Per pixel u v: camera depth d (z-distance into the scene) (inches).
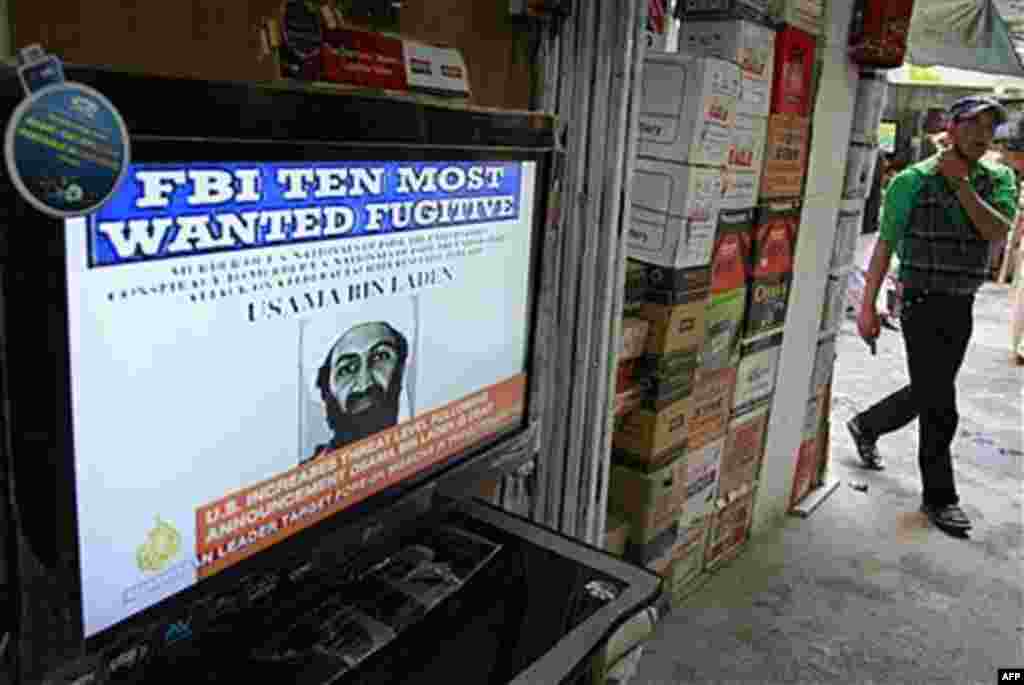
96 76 25.0
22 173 23.8
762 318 103.8
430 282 40.8
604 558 45.4
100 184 25.7
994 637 98.1
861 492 136.6
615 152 66.4
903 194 119.0
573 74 63.6
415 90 51.5
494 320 46.1
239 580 34.1
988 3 157.9
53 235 25.1
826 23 100.7
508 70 60.2
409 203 38.1
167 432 30.1
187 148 28.2
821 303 119.3
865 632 97.9
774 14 90.4
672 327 85.0
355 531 39.3
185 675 34.5
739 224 94.0
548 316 66.2
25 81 23.5
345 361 37.0
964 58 163.0
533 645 37.6
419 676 35.4
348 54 47.2
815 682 88.5
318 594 40.6
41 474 26.2
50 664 27.5
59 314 25.7
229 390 32.1
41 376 25.6
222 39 41.1
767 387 110.3
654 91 81.2
